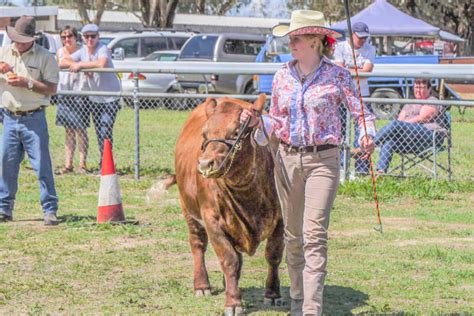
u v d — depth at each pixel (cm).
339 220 1149
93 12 5494
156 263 919
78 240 1023
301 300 695
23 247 987
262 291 810
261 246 1001
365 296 786
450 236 1058
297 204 666
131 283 832
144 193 1368
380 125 1697
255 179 669
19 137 1102
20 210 1218
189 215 791
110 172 1122
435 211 1217
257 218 688
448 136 1434
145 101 2230
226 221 691
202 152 655
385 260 924
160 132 2145
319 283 634
